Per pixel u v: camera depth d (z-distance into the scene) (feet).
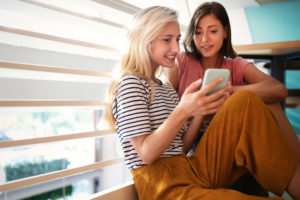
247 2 7.83
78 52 3.54
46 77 3.25
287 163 2.58
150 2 5.51
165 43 3.28
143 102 2.92
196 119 3.58
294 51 5.46
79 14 3.20
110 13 3.99
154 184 2.81
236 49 5.43
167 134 2.63
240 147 2.78
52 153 7.73
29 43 3.07
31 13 3.10
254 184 3.46
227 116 2.97
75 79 3.50
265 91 3.80
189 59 4.55
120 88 2.99
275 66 6.10
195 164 3.12
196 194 2.53
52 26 4.11
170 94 3.70
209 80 2.74
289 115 8.30
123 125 2.83
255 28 8.47
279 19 8.12
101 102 3.32
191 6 7.14
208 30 4.13
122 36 3.81
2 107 2.50
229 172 3.01
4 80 4.17
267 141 2.66
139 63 3.26
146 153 2.71
